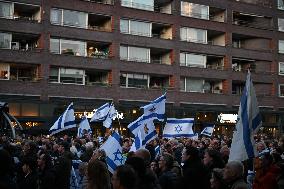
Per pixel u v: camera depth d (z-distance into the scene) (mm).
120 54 51312
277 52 64375
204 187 8523
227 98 58688
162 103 18391
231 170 7250
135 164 7164
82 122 24469
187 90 56438
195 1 57406
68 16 48531
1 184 6285
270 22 64875
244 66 63344
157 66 53250
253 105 9891
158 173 10719
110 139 11023
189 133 20891
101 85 49688
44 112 45594
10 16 45688
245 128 9758
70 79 48125
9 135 23500
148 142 15703
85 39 48938
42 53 46125
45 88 46000
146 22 53406
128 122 50219
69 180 10477
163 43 54031
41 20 46500
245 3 62000
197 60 56938
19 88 44750
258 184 9297
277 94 64125
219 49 58781
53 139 22766
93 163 6141
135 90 51406
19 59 45000
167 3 56250
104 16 51094
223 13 60094
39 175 10438
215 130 57562
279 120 62094
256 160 9570
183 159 8977
